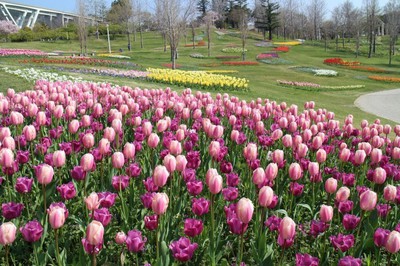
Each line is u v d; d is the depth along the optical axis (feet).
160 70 83.66
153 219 11.26
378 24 280.51
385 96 103.30
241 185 18.15
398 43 304.50
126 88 32.73
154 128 25.93
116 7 319.68
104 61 110.01
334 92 107.96
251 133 25.66
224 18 363.76
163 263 10.14
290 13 360.69
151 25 329.72
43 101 25.81
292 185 14.56
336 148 24.39
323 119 26.94
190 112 27.86
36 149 18.56
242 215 9.84
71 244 13.25
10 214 11.91
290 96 85.61
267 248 11.28
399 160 22.33
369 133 23.07
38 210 12.42
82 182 15.38
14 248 12.53
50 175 11.69
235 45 237.45
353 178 15.90
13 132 21.83
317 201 16.75
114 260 12.62
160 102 27.02
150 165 17.19
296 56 209.46
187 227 10.83
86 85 32.58
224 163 16.02
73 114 23.03
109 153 17.39
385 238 10.78
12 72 62.64
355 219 12.03
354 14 301.63
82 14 188.44
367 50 262.67
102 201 12.19
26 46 220.02
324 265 11.93
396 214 14.15
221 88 73.61
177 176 15.38
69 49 226.79
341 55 232.32
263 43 254.27
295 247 13.58
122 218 13.52
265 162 20.25
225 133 25.58
